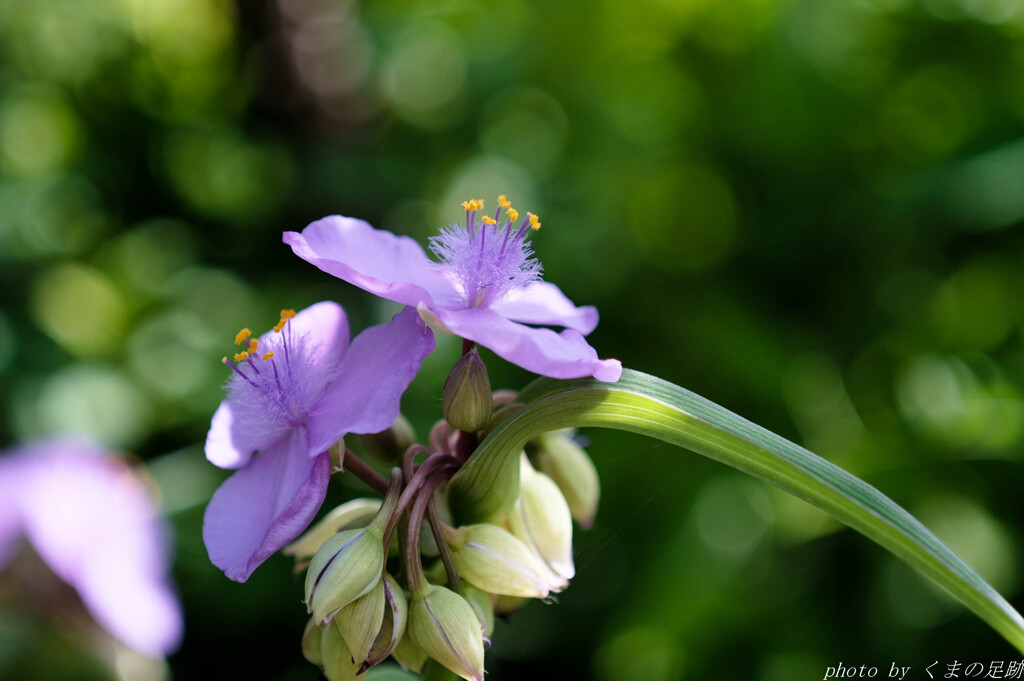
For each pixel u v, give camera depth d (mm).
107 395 530
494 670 456
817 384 481
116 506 288
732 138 536
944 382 466
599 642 445
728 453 248
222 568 246
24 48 734
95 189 684
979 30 509
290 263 669
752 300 505
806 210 515
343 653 246
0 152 685
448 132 676
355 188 663
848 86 517
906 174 498
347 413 247
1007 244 479
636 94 596
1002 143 480
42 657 280
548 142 627
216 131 742
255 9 739
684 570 430
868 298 501
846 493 246
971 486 431
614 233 549
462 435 257
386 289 245
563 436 274
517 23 661
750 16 546
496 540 251
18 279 603
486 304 264
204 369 561
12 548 280
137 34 770
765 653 419
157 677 291
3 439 510
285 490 249
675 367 484
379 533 245
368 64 718
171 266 647
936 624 411
